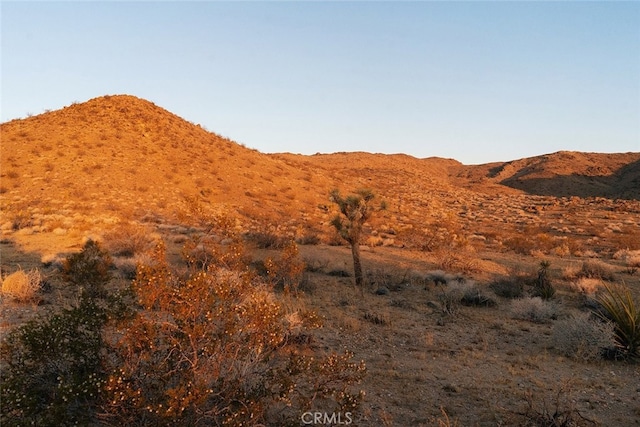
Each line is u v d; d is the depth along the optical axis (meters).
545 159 142.12
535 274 17.97
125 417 4.18
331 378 5.12
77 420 4.17
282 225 34.81
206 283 4.71
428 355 9.02
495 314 12.80
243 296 5.18
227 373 4.77
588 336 9.35
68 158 40.94
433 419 6.11
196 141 53.66
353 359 8.42
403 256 22.81
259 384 4.91
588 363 8.88
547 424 5.96
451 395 6.98
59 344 4.71
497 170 148.25
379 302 13.46
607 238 37.94
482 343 10.04
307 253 21.70
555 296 15.27
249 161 53.56
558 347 9.63
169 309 4.65
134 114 53.78
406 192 72.25
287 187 48.88
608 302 10.20
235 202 40.38
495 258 23.70
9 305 10.19
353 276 17.45
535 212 59.25
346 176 73.81
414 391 7.05
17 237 23.06
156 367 4.39
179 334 4.63
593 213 57.38
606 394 7.27
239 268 6.21
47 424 3.92
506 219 52.44
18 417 4.19
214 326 4.69
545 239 31.38
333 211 43.56
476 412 6.39
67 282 11.48
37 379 4.65
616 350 9.27
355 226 15.64
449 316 12.16
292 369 4.92
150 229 27.17
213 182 43.78
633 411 6.63
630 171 121.69
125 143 46.50
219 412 4.36
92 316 4.96
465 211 60.09
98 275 11.12
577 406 6.71
